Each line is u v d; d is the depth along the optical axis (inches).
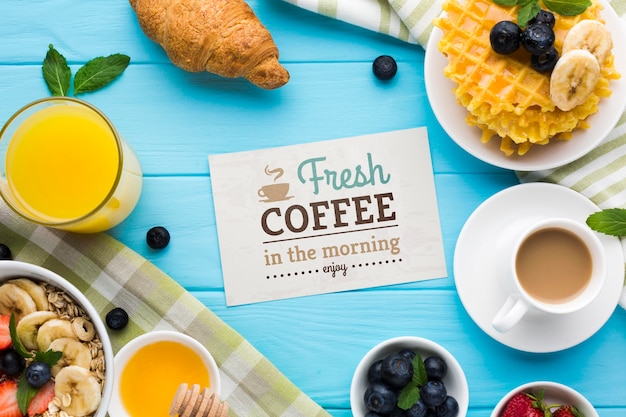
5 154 29.3
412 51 31.1
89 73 30.9
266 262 31.0
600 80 28.6
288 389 30.3
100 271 30.5
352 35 31.1
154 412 30.3
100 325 27.7
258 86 30.4
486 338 31.0
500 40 27.8
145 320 30.6
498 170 31.0
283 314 31.0
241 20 29.7
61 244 30.5
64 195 29.4
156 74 31.1
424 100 31.0
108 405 29.5
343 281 31.0
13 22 31.1
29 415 28.0
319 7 30.6
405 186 31.1
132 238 31.0
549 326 30.0
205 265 31.0
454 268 30.1
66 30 31.1
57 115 29.3
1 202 30.4
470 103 28.8
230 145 31.1
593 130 29.7
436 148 31.0
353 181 31.1
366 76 31.1
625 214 29.4
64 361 28.2
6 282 28.7
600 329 30.9
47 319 28.4
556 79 27.7
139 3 30.0
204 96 31.1
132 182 29.8
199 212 31.1
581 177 30.2
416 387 29.5
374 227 31.1
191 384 30.3
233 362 30.4
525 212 30.2
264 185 31.0
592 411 29.3
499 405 29.8
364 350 31.0
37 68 31.1
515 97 28.4
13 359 27.9
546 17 27.9
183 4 29.5
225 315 31.0
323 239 31.1
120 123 31.1
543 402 29.8
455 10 28.9
